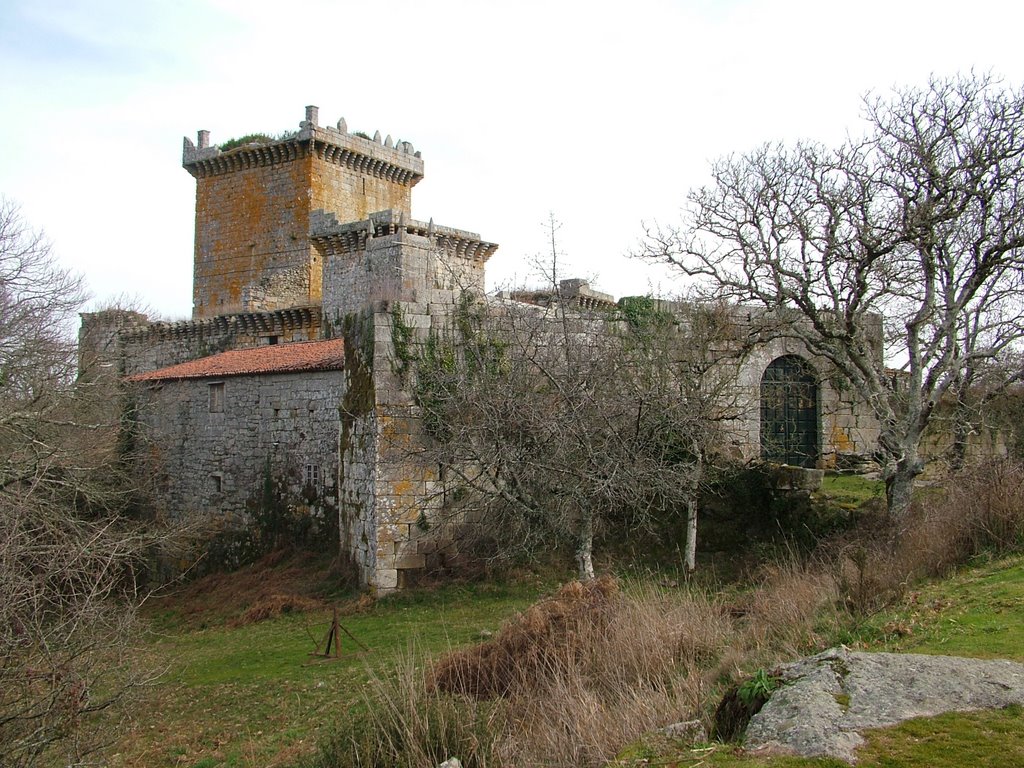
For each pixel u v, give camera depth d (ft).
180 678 47.14
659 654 31.42
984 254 56.65
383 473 60.54
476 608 54.80
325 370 79.82
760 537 62.44
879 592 32.96
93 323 141.38
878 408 58.13
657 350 64.95
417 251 108.68
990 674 19.77
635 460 57.36
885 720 17.83
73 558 36.60
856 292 57.88
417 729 25.34
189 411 94.48
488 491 59.21
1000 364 71.31
